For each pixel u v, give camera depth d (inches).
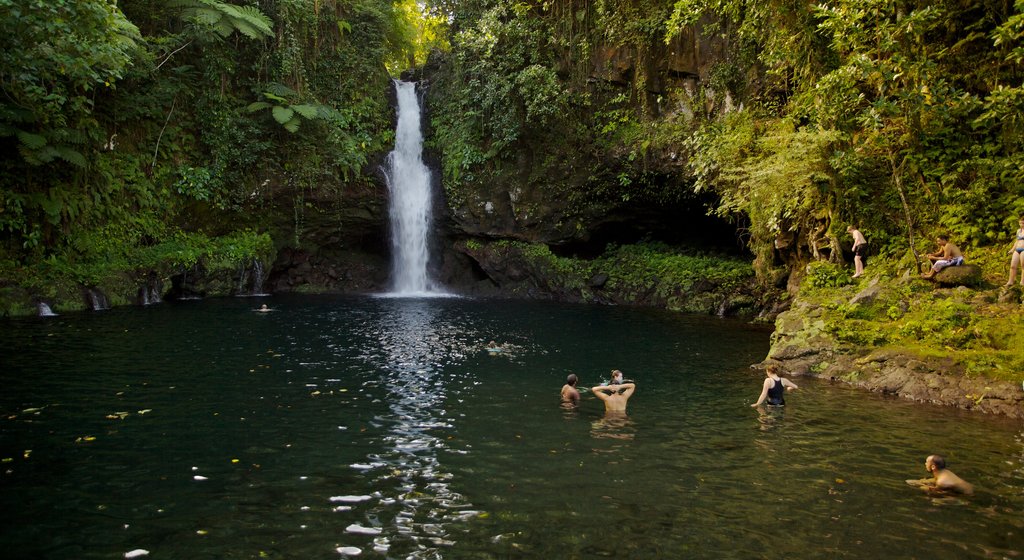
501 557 190.4
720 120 793.6
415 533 205.9
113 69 722.2
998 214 525.3
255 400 370.9
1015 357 382.6
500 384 422.9
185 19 913.5
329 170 1061.1
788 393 407.2
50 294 742.5
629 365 493.0
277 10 1051.3
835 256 602.5
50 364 453.1
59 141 769.6
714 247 1043.9
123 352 504.1
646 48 921.5
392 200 1138.0
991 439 310.7
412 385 414.9
